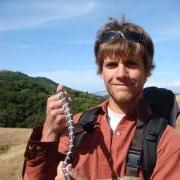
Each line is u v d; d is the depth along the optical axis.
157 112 0.99
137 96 0.90
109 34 0.90
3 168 8.13
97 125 0.91
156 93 1.01
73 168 0.89
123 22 0.92
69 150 0.82
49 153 0.88
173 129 0.86
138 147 0.86
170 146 0.84
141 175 0.85
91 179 0.87
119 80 0.88
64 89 0.86
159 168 0.84
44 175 0.89
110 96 0.92
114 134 0.89
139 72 0.89
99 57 0.91
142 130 0.87
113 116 0.91
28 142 0.88
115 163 0.86
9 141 13.66
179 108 1.05
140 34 0.90
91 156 0.89
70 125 0.83
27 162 0.89
